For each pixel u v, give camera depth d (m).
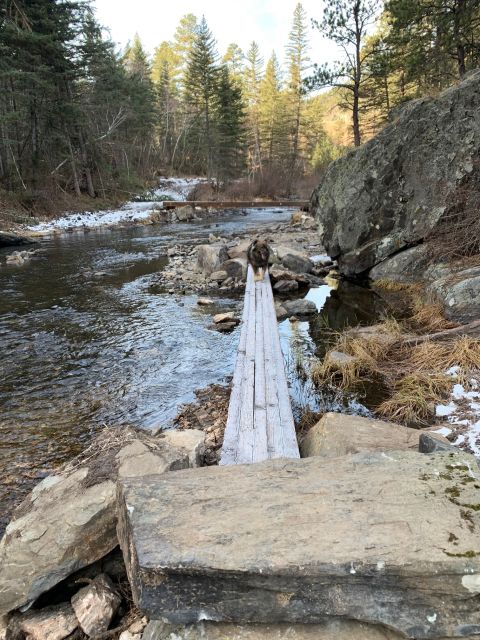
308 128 58.16
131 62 60.69
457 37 13.08
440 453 2.20
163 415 4.39
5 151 24.31
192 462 2.88
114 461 2.69
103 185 31.20
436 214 7.54
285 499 1.92
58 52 23.72
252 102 61.81
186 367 5.54
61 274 11.23
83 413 4.48
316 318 7.34
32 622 2.11
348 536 1.68
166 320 7.39
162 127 56.72
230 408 3.78
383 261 8.68
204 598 1.62
